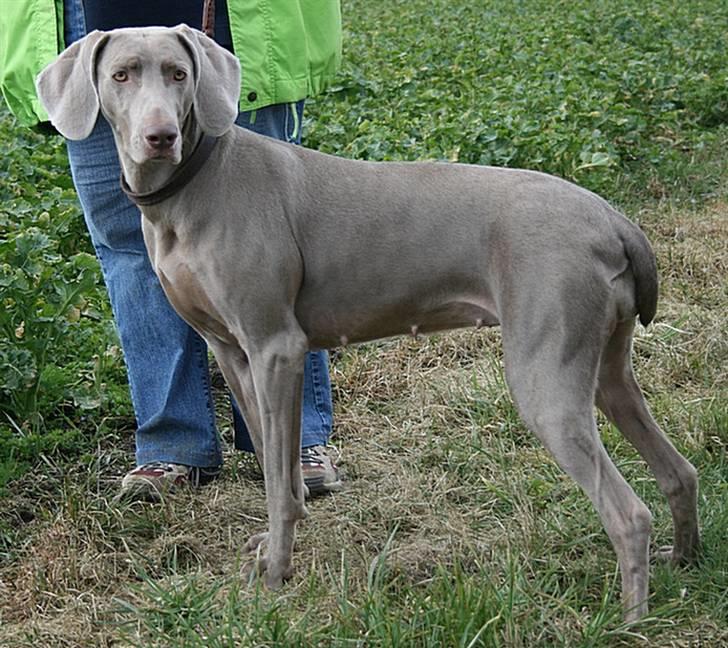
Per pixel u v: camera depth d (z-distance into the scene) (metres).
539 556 4.33
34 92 4.80
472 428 5.47
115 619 4.10
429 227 4.05
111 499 4.98
